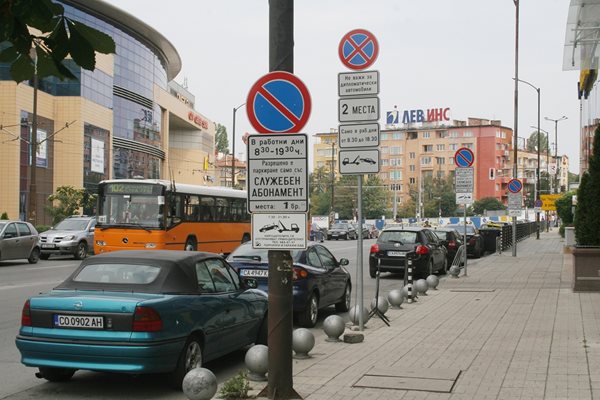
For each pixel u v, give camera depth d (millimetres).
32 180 37375
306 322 12477
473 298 16250
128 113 72625
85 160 61188
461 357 8961
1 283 19234
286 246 6570
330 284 13672
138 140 75438
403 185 145625
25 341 7266
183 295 7750
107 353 7016
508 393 6910
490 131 140375
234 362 9422
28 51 2611
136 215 24062
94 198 46094
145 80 76625
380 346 9914
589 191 17312
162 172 85750
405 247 22219
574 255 17094
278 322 6621
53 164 59344
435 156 143500
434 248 23266
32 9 2494
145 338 7008
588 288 16922
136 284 7715
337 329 10328
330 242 58156
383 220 83625
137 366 7000
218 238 28250
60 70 2664
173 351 7293
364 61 10914
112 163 68000
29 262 27828
